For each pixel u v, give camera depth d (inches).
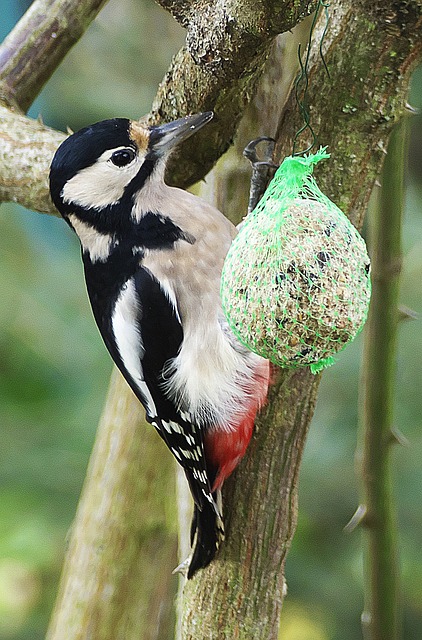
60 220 435.8
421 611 358.9
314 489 365.7
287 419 226.8
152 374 242.4
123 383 305.1
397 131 250.1
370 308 263.4
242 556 230.4
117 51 426.3
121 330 244.2
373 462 268.4
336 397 366.9
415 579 356.2
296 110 218.1
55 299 413.4
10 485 379.9
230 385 230.8
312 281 203.3
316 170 214.1
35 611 366.0
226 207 263.6
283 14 193.6
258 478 229.1
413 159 444.8
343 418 365.7
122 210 241.4
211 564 232.5
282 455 228.5
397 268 258.7
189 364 236.5
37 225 433.1
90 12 289.6
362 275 208.1
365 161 214.2
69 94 424.5
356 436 362.9
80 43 426.9
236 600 230.4
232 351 232.1
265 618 231.8
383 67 206.7
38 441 389.7
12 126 272.1
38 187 265.3
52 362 406.3
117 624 313.1
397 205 256.1
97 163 240.7
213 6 205.2
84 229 246.1
